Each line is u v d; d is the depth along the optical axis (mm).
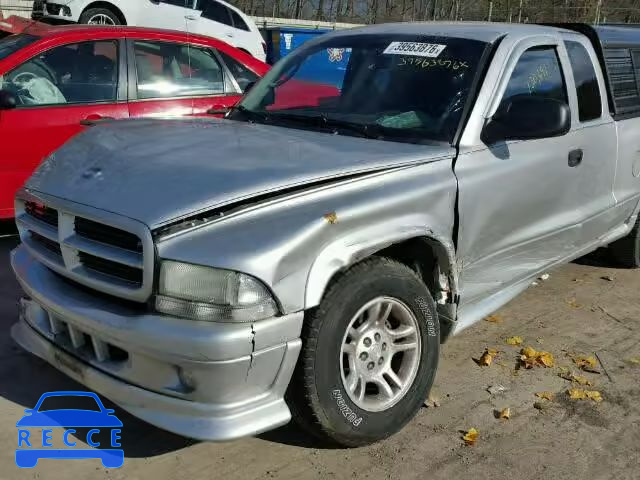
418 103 3631
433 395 3574
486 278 3729
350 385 2928
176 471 2879
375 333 3004
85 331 2729
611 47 4863
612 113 4719
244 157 2957
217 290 2430
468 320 3639
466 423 3334
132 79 5992
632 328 4566
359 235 2795
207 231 2508
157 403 2582
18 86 5512
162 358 2482
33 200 2996
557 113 3426
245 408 2576
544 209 3990
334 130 3656
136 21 12938
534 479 2936
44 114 5523
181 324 2441
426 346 3188
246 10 29828
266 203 2637
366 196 2887
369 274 2848
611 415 3471
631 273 5688
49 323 3059
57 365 2965
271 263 2484
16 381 3508
